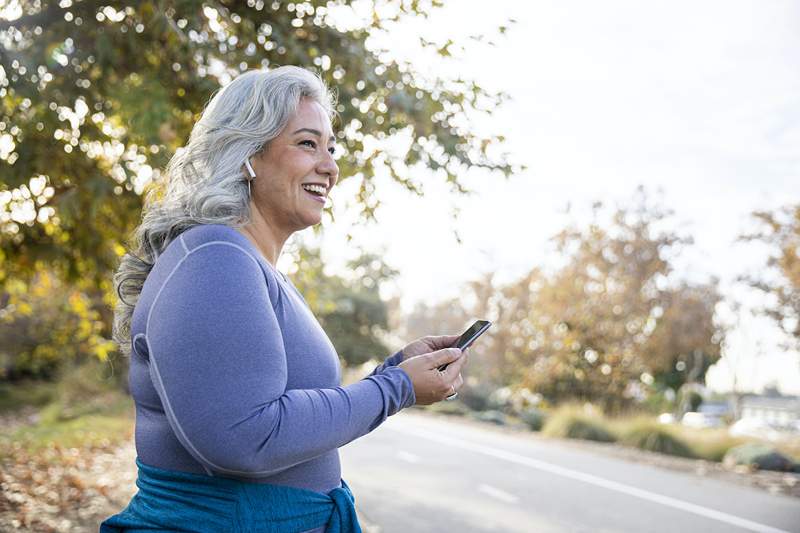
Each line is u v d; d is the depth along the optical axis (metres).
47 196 5.91
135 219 6.00
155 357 1.20
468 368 31.84
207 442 1.15
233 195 1.40
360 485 8.95
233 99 1.46
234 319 1.19
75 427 12.39
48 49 4.97
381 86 5.36
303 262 6.65
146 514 1.32
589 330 22.69
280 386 1.22
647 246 23.03
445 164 5.53
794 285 21.88
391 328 42.44
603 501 8.61
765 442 14.76
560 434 17.17
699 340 26.11
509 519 7.36
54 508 5.55
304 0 5.00
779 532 7.27
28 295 9.44
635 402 22.92
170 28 4.48
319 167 1.49
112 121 6.12
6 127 5.28
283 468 1.22
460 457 12.19
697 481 10.61
